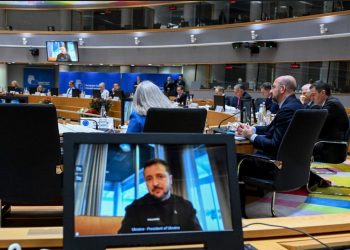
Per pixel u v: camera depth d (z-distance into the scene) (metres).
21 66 16.91
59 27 16.03
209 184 1.08
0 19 16.17
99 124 3.63
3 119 1.99
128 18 15.02
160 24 14.48
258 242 1.27
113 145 1.05
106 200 1.02
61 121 4.29
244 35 12.17
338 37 10.17
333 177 4.27
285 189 2.71
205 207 1.07
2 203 2.22
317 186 3.83
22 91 12.49
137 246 1.02
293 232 1.32
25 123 2.01
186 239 1.03
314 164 4.90
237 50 12.45
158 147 1.08
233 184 1.09
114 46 14.80
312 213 3.04
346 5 10.13
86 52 15.16
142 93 2.52
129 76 14.21
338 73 10.38
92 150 1.04
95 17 15.50
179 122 2.33
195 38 13.27
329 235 1.37
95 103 6.77
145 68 14.82
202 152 1.10
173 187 1.07
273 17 11.99
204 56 13.22
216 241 1.04
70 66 16.17
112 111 7.89
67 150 1.01
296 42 11.11
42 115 2.00
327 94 4.18
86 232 0.99
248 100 4.91
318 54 10.63
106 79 14.62
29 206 2.43
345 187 3.83
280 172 2.65
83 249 0.98
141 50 14.42
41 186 2.13
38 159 2.09
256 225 1.34
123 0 14.88
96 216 1.01
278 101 3.10
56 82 16.94
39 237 1.15
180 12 14.15
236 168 1.10
